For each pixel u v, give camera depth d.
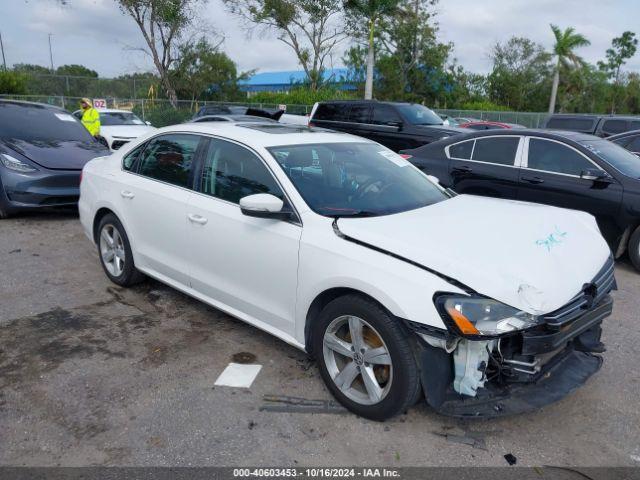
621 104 62.78
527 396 2.93
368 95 29.72
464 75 44.53
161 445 2.83
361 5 29.11
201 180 4.08
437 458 2.78
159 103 28.72
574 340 3.20
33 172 7.33
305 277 3.24
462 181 7.32
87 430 2.94
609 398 3.39
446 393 2.84
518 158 6.85
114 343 3.98
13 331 4.13
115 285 5.15
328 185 3.66
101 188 4.99
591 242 3.42
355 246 3.04
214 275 3.94
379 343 2.97
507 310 2.63
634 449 2.89
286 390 3.38
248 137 3.91
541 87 51.78
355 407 3.09
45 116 8.70
